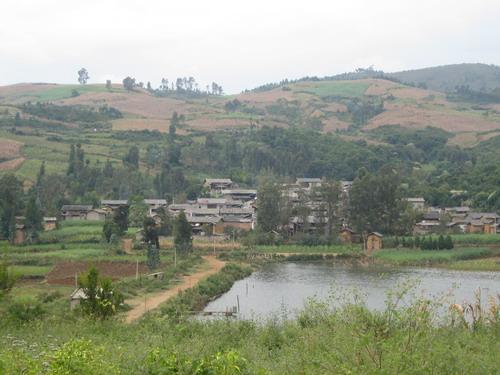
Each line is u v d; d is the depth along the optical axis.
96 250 90.25
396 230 110.50
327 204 114.69
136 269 74.44
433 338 16.48
